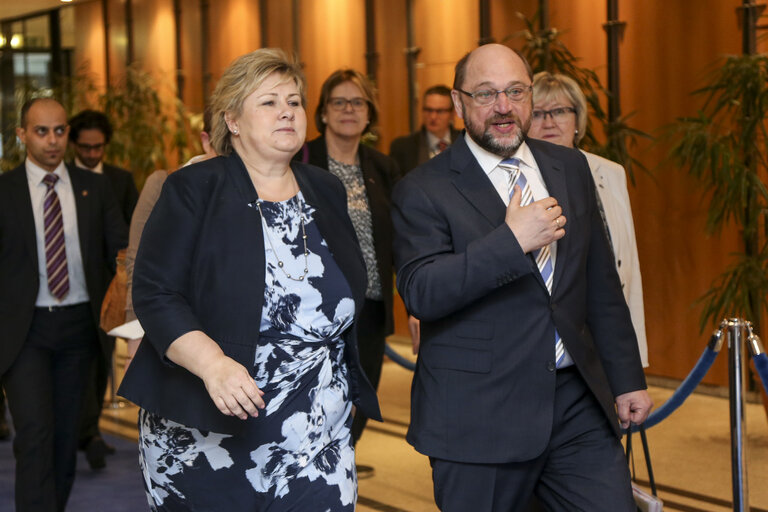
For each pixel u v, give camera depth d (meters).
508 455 2.62
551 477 2.75
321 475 2.54
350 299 2.58
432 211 2.71
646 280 6.90
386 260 4.51
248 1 10.74
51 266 4.07
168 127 11.70
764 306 5.61
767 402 4.73
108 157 10.29
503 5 7.87
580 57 7.25
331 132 4.53
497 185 2.76
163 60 12.21
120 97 10.63
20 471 3.94
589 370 2.70
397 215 2.78
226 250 2.45
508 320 2.65
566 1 7.33
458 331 2.68
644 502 2.90
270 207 2.51
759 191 5.55
